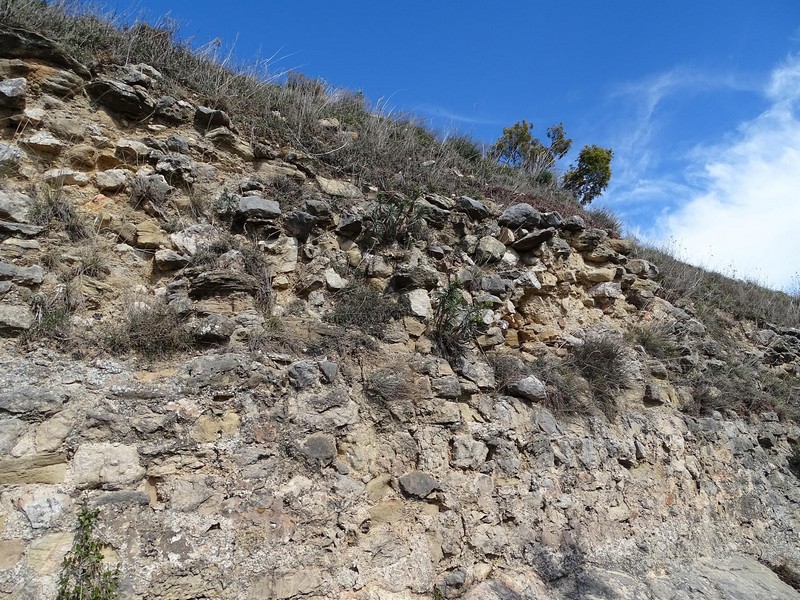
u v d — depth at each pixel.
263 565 3.62
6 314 3.57
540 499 5.03
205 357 4.04
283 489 3.90
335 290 5.19
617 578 5.00
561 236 7.09
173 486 3.55
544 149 14.23
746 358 8.93
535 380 5.56
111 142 4.65
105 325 4.01
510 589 4.48
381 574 4.04
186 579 3.36
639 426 6.29
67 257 4.07
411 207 5.85
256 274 4.78
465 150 8.72
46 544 3.06
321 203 5.43
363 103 8.27
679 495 6.18
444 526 4.45
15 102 4.21
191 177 4.95
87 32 5.02
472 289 6.07
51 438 3.29
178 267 4.55
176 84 5.38
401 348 5.09
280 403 4.15
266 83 6.60
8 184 4.09
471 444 4.87
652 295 7.79
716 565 5.86
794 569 6.41
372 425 4.52
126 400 3.62
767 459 7.53
